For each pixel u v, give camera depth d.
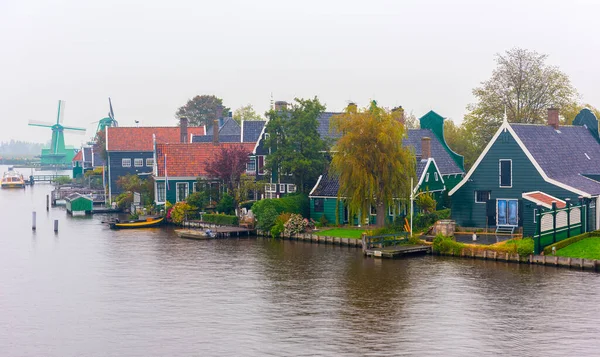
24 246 70.38
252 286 50.16
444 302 44.69
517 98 91.50
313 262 58.44
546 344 36.47
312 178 79.38
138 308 44.91
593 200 61.97
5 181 166.25
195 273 55.03
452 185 83.19
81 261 61.34
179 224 86.19
